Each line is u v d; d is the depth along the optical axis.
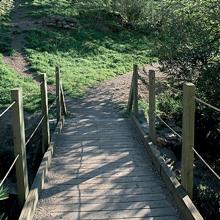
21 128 4.64
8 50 15.45
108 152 7.05
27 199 4.74
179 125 9.46
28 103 10.74
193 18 11.02
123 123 9.17
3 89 11.76
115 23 20.86
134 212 4.76
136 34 20.64
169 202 5.03
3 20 19.02
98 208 4.86
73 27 19.11
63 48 16.94
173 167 7.29
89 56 16.86
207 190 6.47
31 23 19.00
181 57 10.32
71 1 22.81
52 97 11.32
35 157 8.46
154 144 6.84
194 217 4.27
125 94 12.45
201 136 9.40
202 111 9.32
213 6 10.73
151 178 5.82
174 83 10.58
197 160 8.51
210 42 10.27
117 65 16.25
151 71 6.79
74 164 6.43
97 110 10.84
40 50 16.11
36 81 13.18
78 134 8.25
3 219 4.91
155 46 11.45
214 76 9.27
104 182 5.67
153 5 21.33
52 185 5.57
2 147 8.89
